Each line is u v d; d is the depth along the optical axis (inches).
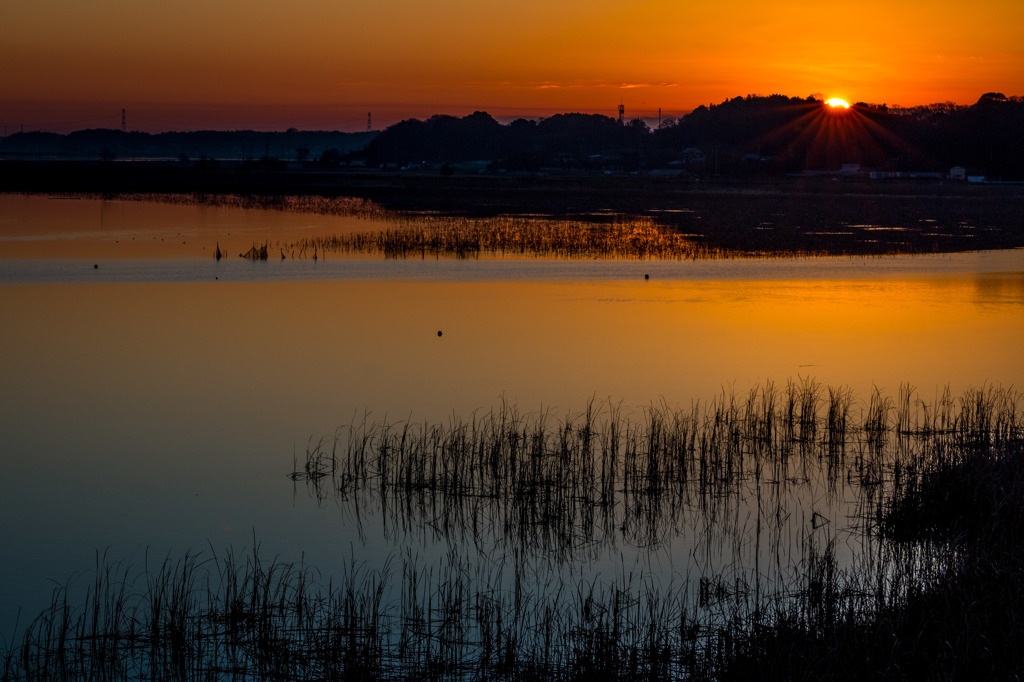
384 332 1221.1
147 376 986.1
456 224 2682.1
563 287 1615.4
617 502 633.6
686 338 1187.3
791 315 1355.8
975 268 1879.9
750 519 604.7
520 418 820.6
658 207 3476.9
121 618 462.6
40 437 781.3
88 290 1536.7
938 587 436.8
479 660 412.2
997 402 829.8
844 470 684.7
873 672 371.2
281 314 1344.7
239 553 555.8
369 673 403.2
